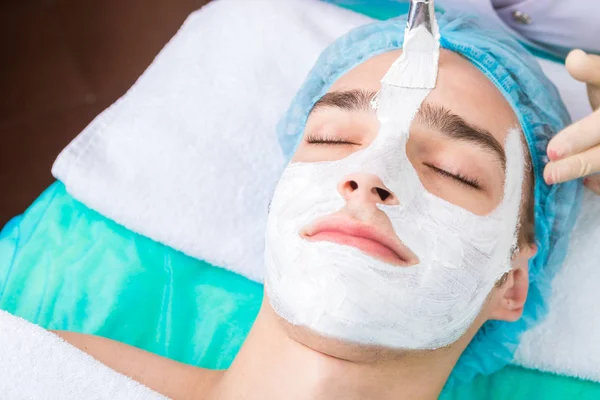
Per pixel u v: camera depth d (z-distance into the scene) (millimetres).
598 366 1166
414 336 887
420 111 950
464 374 1188
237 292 1280
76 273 1267
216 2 1406
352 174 878
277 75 1327
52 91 1979
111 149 1298
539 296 1143
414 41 965
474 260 910
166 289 1274
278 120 1307
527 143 1051
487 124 972
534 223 1063
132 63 2012
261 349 980
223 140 1300
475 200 930
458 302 902
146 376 1088
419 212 886
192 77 1338
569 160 999
